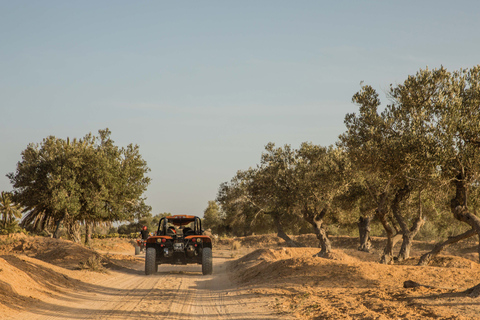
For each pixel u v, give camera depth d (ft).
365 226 91.86
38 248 78.48
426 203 64.34
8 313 24.44
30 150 119.75
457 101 40.11
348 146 56.70
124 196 127.54
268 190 83.05
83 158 119.55
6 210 165.78
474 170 39.83
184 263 54.39
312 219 76.54
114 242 145.48
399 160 46.42
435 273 40.16
